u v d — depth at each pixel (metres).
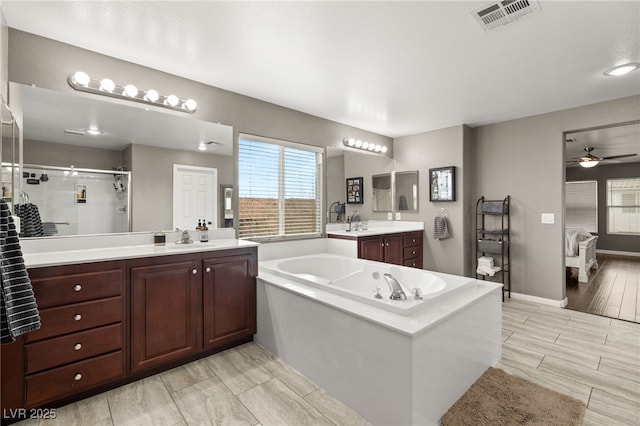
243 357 2.38
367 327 1.69
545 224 3.71
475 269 4.30
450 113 3.67
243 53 2.26
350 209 4.20
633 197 7.37
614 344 2.60
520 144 3.88
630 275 5.25
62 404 1.78
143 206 2.45
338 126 4.02
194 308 2.25
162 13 1.80
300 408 1.79
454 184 4.16
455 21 1.88
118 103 2.35
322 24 1.91
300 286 2.30
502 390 1.91
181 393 1.92
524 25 1.91
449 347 1.75
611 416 1.71
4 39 1.83
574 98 3.18
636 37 2.04
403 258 4.18
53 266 1.71
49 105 2.06
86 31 1.98
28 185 2.00
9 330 1.32
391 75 2.63
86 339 1.82
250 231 3.14
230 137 2.96
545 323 3.09
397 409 1.54
